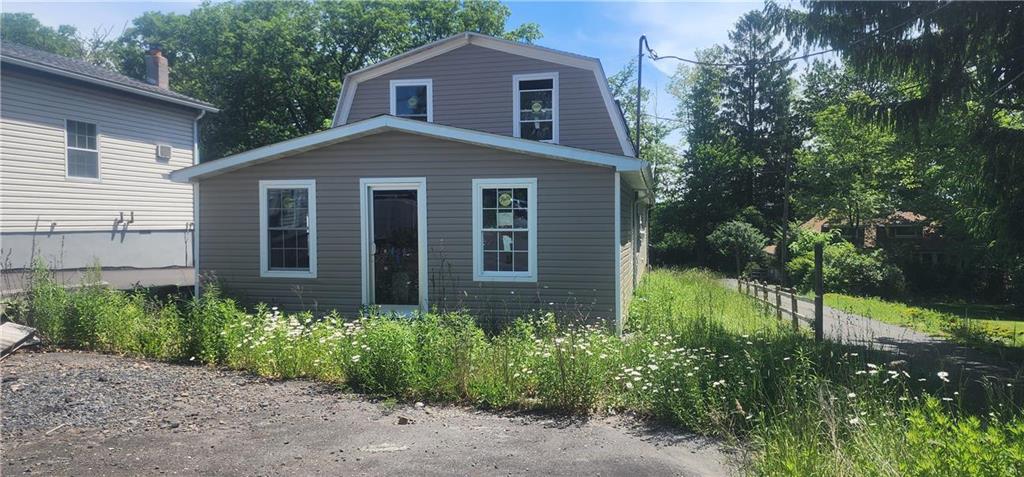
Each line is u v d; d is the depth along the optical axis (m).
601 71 15.25
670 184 48.66
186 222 17.83
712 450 4.57
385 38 33.31
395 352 6.09
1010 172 9.84
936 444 3.21
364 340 6.51
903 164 27.72
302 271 10.76
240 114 34.41
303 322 9.52
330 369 6.59
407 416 5.33
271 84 33.00
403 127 10.16
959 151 12.48
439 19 32.22
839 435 4.00
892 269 27.59
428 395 5.90
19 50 14.10
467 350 6.22
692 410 5.15
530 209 10.02
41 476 3.89
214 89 33.50
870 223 33.84
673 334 8.13
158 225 16.86
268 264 10.88
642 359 6.20
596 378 5.70
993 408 4.83
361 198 10.53
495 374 5.91
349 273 10.62
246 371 6.85
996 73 9.69
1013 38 9.11
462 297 10.24
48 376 6.41
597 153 9.61
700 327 8.37
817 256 9.22
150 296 11.03
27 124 13.40
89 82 14.48
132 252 15.55
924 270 30.86
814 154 35.12
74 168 14.52
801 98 46.62
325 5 33.88
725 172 45.16
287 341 7.04
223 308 7.62
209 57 33.94
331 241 10.66
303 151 10.66
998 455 2.98
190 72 34.28
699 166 46.03
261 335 7.19
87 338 8.12
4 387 5.96
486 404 5.71
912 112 10.17
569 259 9.91
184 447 4.46
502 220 10.19
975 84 9.80
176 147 17.55
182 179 10.95
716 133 48.28
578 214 9.88
